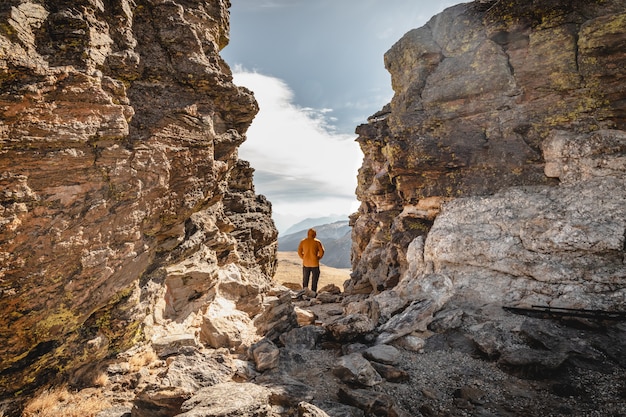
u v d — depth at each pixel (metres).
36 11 5.53
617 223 10.00
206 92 9.00
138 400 5.77
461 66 14.55
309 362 8.37
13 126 5.08
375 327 10.40
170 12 8.19
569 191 11.38
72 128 5.67
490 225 12.09
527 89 13.25
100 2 6.53
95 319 6.87
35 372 5.86
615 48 11.74
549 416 6.04
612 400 6.32
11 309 5.27
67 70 5.59
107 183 6.37
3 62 4.89
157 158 7.39
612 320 8.84
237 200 19.06
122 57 6.82
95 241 6.23
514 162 13.06
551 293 10.05
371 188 21.48
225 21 10.91
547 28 13.08
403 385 7.18
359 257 24.52
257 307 12.16
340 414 5.84
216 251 12.63
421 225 15.78
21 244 5.27
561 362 7.26
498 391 6.89
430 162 14.59
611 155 11.09
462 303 10.93
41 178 5.47
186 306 9.71
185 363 7.09
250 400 5.46
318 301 16.91
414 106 15.64
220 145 10.24
